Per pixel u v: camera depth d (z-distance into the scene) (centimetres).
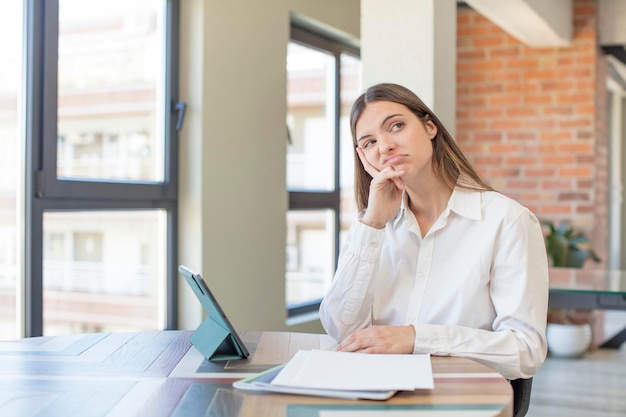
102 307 339
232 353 160
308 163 478
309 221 483
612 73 743
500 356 155
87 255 329
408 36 331
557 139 555
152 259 367
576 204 553
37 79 300
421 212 179
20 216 298
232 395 128
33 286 299
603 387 431
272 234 421
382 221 175
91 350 166
